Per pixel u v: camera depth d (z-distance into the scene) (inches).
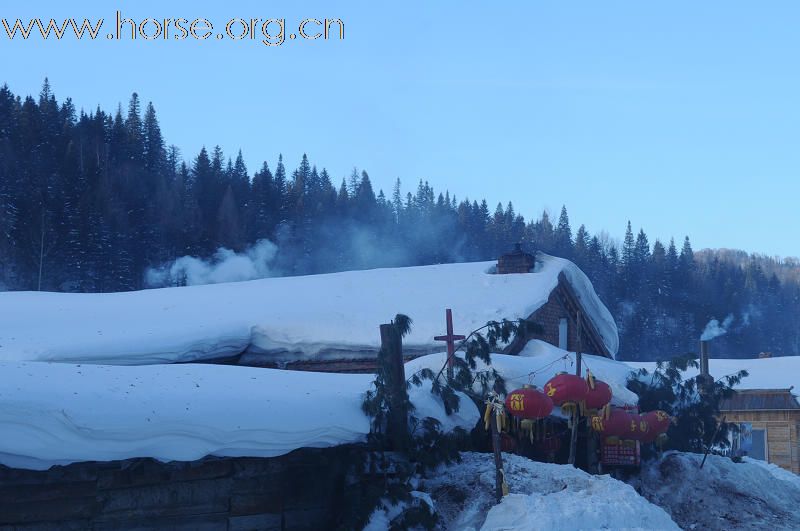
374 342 689.0
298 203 4328.3
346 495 426.9
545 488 438.9
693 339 4195.4
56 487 336.2
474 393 520.1
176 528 371.9
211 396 371.2
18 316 751.1
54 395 316.8
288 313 752.3
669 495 587.2
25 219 2940.5
